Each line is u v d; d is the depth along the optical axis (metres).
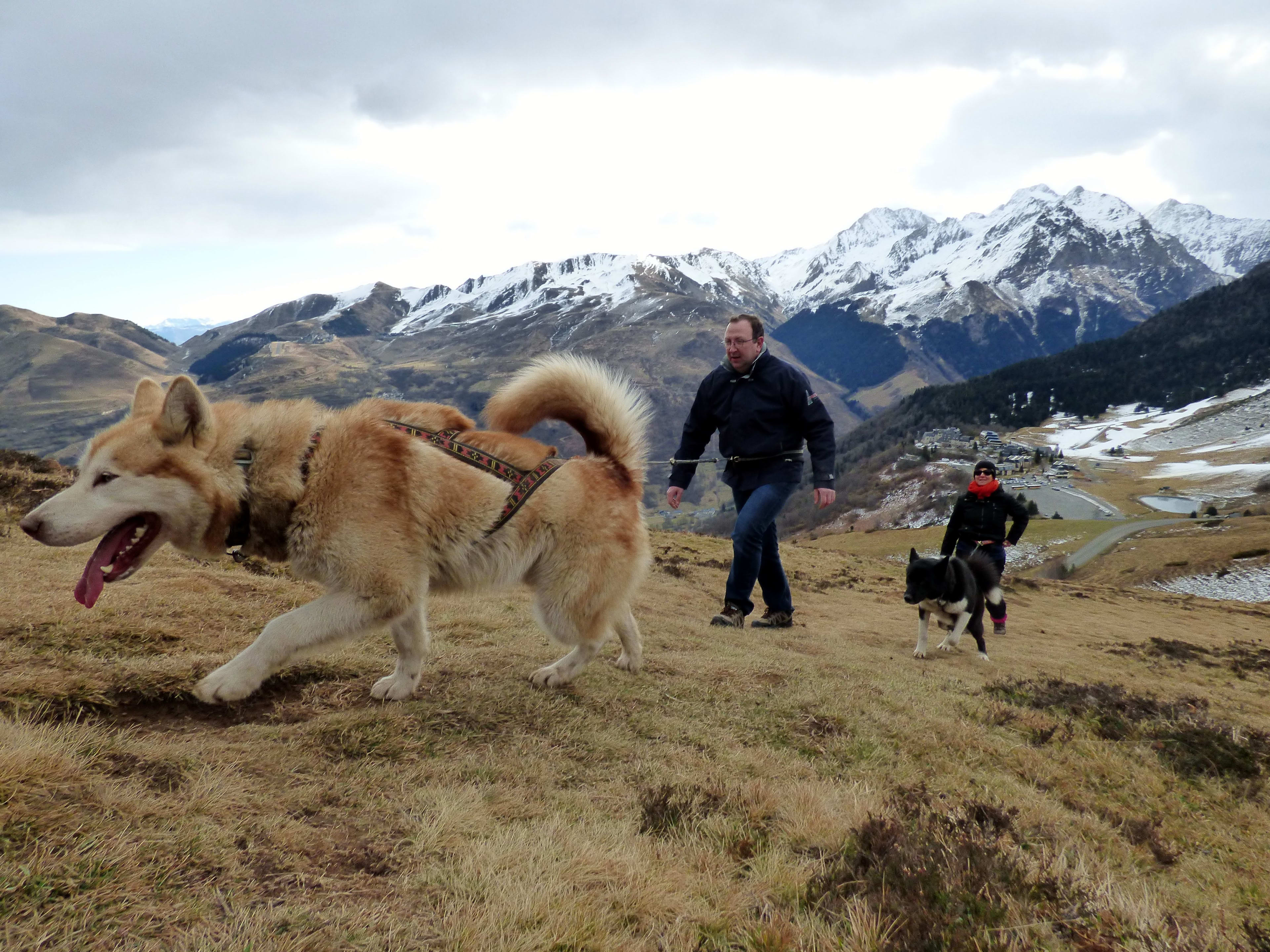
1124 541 94.62
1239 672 13.25
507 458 4.20
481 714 4.09
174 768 2.83
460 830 2.79
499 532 4.09
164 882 2.11
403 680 4.20
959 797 4.03
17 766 2.38
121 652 4.30
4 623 4.29
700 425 7.98
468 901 2.28
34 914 1.85
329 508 3.57
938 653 9.59
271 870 2.31
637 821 3.13
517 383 4.84
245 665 3.37
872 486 163.00
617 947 2.14
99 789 2.48
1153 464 182.62
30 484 9.76
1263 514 111.31
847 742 4.66
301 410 3.79
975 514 11.35
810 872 2.79
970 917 2.46
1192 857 3.97
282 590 6.19
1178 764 5.45
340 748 3.41
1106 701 6.73
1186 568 76.56
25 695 3.36
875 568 27.89
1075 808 4.43
